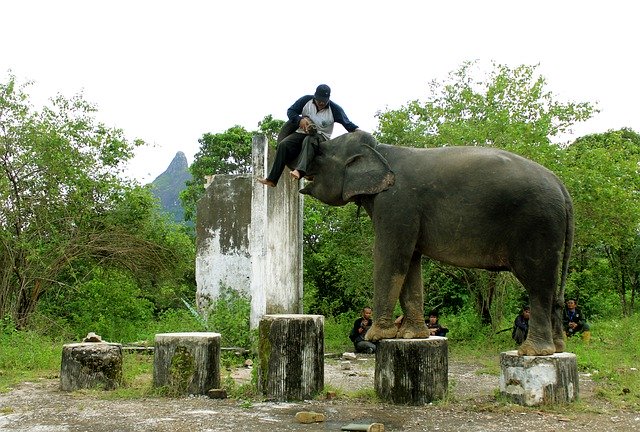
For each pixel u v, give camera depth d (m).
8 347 9.95
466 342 12.70
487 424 5.40
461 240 6.26
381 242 6.55
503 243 6.17
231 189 13.82
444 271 14.25
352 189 6.77
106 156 14.84
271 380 6.57
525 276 6.11
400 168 6.60
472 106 13.98
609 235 13.53
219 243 13.72
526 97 13.79
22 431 5.21
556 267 6.09
